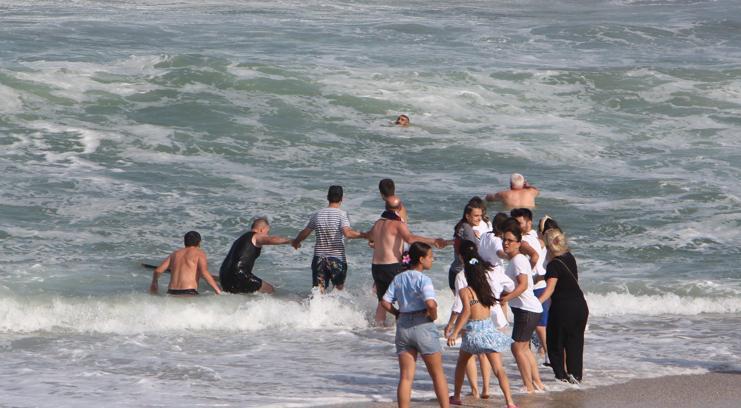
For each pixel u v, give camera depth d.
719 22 165.50
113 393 36.03
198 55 106.56
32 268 55.25
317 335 46.94
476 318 34.09
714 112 102.69
